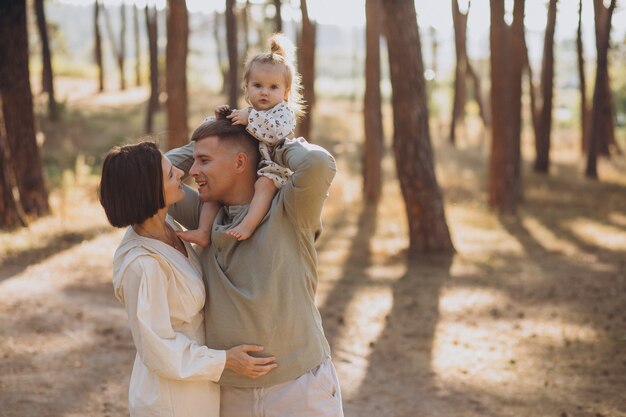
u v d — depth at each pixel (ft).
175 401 8.16
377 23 53.98
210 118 8.96
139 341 7.89
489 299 29.68
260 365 8.29
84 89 127.65
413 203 38.11
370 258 37.09
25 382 17.94
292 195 8.16
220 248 8.52
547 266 36.27
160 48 163.94
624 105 138.62
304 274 8.55
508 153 51.85
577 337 24.62
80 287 27.53
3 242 33.63
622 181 70.85
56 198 46.93
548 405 18.35
